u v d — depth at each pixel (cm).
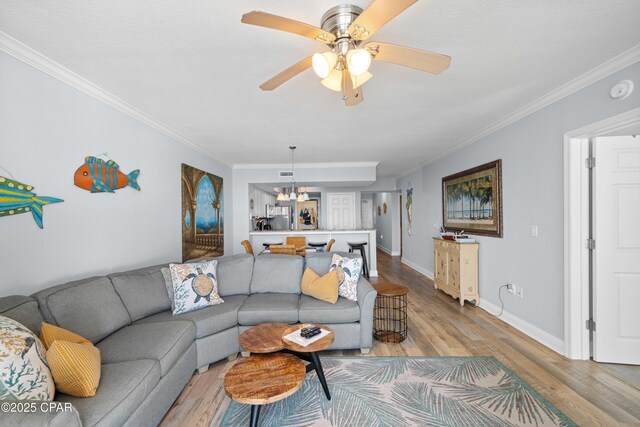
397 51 141
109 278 218
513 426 165
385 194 937
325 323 252
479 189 369
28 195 181
